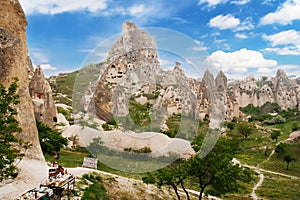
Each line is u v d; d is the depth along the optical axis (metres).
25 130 18.42
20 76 18.94
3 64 17.59
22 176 14.28
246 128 66.00
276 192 30.64
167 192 22.19
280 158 50.81
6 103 11.77
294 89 131.50
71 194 13.39
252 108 121.00
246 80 139.00
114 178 19.80
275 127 83.38
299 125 78.50
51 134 25.50
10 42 18.36
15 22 19.75
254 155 53.47
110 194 17.11
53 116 40.06
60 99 67.75
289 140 61.34
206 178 19.97
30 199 9.51
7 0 19.16
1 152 11.28
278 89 128.50
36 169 16.03
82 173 18.81
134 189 19.27
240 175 19.61
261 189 31.92
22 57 19.41
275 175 40.44
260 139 64.00
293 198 28.66
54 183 11.07
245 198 27.70
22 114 18.47
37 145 19.16
